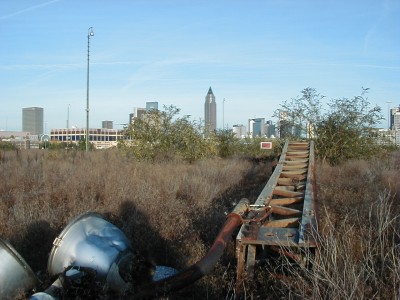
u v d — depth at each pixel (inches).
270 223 281.9
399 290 175.8
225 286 234.4
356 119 901.8
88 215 231.0
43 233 308.7
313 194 346.3
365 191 438.3
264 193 352.8
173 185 491.5
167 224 320.5
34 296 191.8
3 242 205.3
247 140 1301.7
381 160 819.4
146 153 862.5
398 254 212.5
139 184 474.6
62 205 378.9
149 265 234.4
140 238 291.7
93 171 587.8
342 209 353.7
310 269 222.8
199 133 933.2
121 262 219.3
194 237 303.9
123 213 352.8
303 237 233.3
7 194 445.4
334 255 197.5
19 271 205.9
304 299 179.3
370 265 219.0
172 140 894.4
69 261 215.6
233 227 249.1
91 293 204.2
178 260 269.4
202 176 610.2
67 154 1059.9
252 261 238.7
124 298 207.2
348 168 716.0
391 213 305.0
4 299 200.5
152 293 205.5
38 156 964.6
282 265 225.5
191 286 231.6
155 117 895.1
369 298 185.9
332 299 175.2
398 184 441.4
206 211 378.0
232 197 485.1
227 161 944.3
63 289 203.0
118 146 931.3
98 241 221.8
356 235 255.6
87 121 1262.3
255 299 216.2
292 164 576.7
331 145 888.9
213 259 220.5
